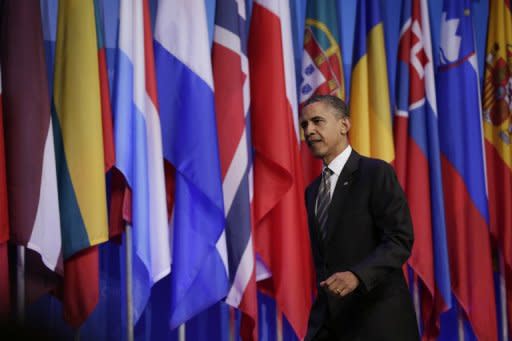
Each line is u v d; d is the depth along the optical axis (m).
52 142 9.47
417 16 12.16
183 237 10.02
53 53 10.72
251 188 10.70
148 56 10.23
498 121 12.66
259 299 11.88
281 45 10.80
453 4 12.54
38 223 9.29
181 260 9.97
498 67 12.73
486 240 11.97
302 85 11.59
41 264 9.86
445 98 12.30
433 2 13.37
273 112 10.58
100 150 9.66
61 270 9.38
